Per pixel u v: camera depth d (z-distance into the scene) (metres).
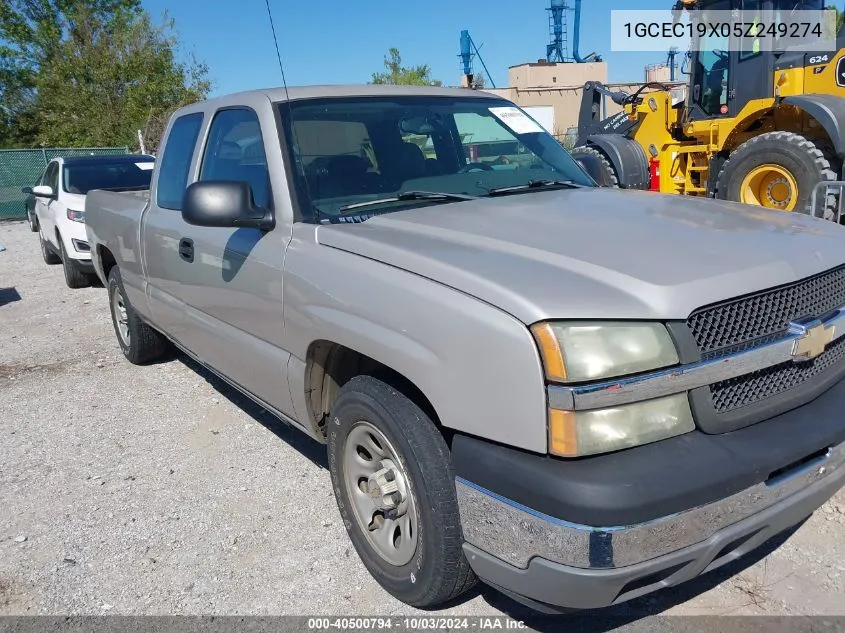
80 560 3.32
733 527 2.21
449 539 2.51
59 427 4.88
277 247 3.23
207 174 4.05
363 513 2.98
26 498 3.93
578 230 2.76
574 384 2.08
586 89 12.07
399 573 2.81
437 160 3.77
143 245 4.80
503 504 2.20
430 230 2.88
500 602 2.89
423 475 2.51
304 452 4.29
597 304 2.17
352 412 2.86
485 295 2.29
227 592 3.04
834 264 2.66
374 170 3.52
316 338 2.99
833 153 7.89
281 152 3.37
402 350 2.51
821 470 2.42
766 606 2.75
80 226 9.38
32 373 6.12
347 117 3.64
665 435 2.17
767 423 2.34
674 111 10.00
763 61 8.46
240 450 4.36
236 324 3.69
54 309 8.61
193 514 3.67
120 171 10.45
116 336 6.80
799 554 3.04
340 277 2.83
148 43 31.19
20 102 35.72
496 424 2.22
